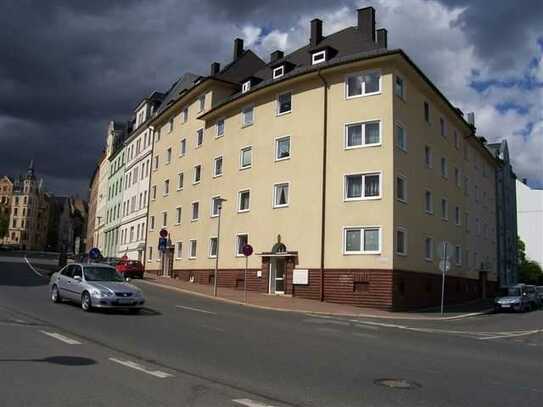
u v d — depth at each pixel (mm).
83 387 7062
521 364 11086
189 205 42094
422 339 15219
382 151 28125
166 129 49281
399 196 28688
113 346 10477
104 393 6805
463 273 39281
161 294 26688
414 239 29562
